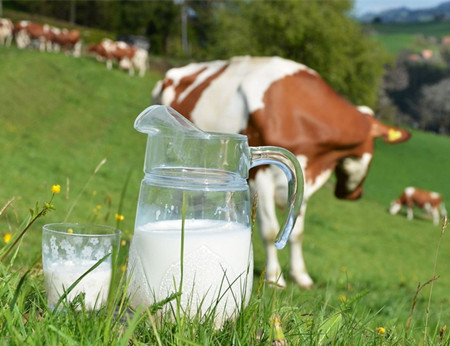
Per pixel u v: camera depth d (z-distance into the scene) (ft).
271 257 28.55
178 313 6.40
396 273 49.57
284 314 7.95
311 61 139.23
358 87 149.69
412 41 536.83
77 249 7.23
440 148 155.43
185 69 32.99
